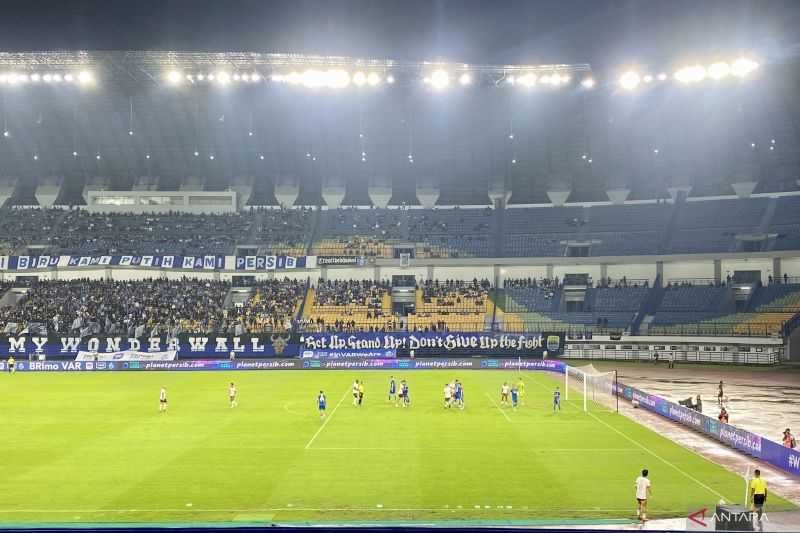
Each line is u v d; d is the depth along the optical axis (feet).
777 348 265.54
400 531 57.16
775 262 307.58
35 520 79.77
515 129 337.31
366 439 126.62
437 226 359.25
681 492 91.45
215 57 250.98
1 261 328.29
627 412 159.22
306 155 354.54
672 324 294.66
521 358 284.20
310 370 265.95
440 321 304.91
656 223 339.57
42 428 138.21
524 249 340.80
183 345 277.03
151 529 57.26
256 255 341.21
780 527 73.61
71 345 275.39
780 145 320.70
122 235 349.00
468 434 131.64
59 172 366.22
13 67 261.65
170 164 359.87
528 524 76.18
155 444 122.21
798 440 124.47
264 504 85.81
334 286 327.88
